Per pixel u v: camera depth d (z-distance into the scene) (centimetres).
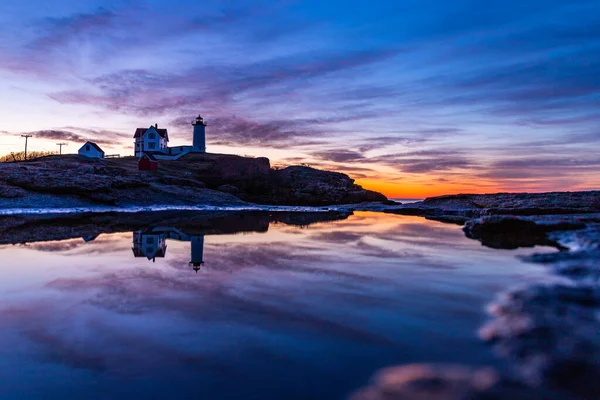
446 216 3316
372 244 1478
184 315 614
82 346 493
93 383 402
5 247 1359
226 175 6856
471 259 1118
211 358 459
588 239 1234
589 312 580
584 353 439
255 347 491
